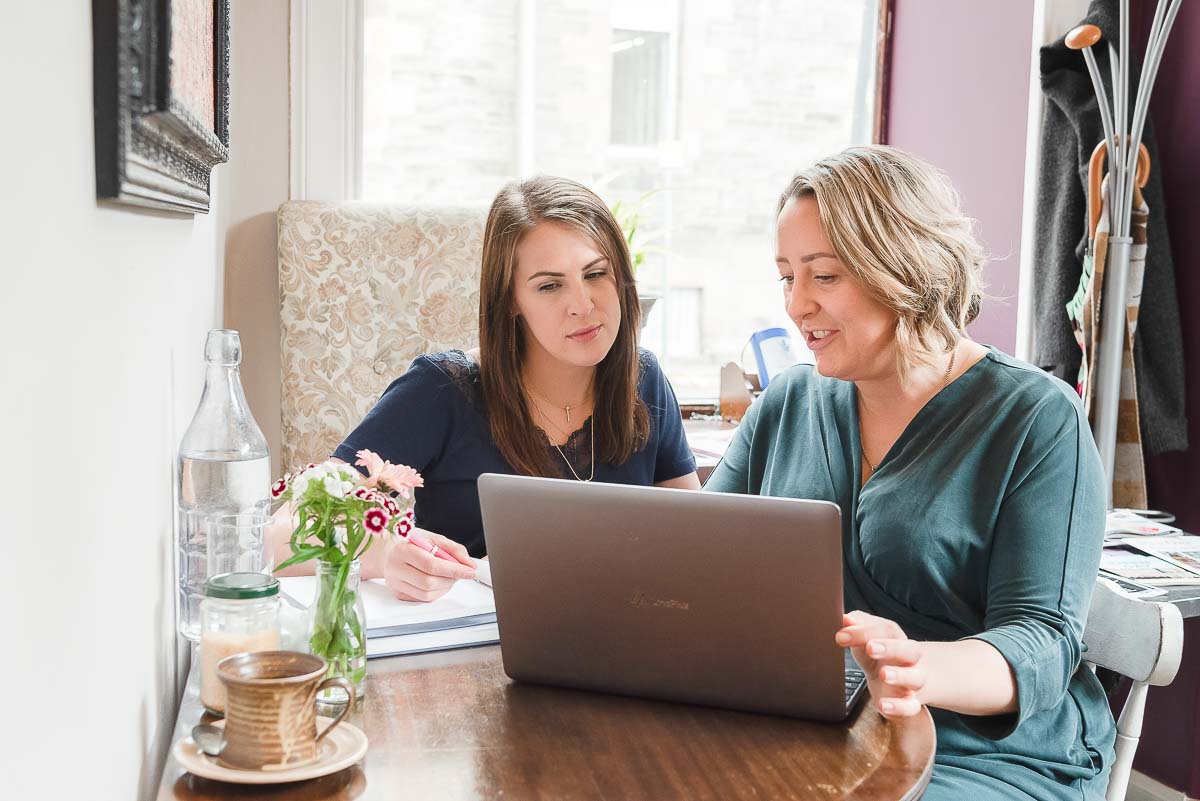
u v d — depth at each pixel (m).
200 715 0.99
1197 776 2.51
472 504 1.74
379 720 1.01
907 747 0.98
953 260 1.41
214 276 2.18
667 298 3.23
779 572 0.98
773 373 2.85
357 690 1.05
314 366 2.53
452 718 1.02
